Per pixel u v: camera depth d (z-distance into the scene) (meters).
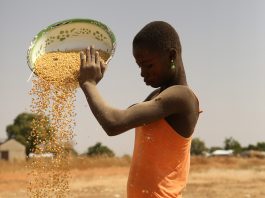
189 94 2.76
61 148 3.26
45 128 3.24
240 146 71.19
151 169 2.76
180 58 2.84
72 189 17.36
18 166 28.83
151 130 2.77
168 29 2.78
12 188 17.88
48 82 3.20
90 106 2.67
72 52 3.36
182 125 2.76
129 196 2.84
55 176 3.25
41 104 3.22
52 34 3.37
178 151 2.77
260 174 26.45
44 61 3.29
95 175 27.05
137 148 2.83
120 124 2.62
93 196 14.82
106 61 3.14
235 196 14.94
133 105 2.76
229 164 37.31
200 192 16.17
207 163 37.78
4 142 62.53
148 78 2.82
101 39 3.29
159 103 2.70
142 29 2.81
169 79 2.81
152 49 2.74
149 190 2.75
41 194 3.24
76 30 3.37
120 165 36.53
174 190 2.76
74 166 30.16
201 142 71.38
